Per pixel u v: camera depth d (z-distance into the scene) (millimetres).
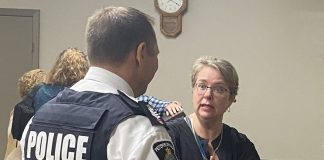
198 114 1698
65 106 1026
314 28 3596
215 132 1727
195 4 3658
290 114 3643
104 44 1016
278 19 3629
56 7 3656
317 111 3621
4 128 3658
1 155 3660
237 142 1770
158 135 955
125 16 1020
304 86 3625
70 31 3670
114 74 1025
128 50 1015
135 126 944
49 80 2143
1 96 3662
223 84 1703
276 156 3662
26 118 2115
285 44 3631
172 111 2021
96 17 1038
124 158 907
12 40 3650
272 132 3658
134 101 993
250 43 3654
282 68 3637
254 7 3637
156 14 3664
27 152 1067
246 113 3672
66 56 2127
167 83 3701
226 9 3654
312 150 3633
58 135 995
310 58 3611
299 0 3602
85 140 948
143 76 1052
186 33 3670
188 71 3680
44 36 3670
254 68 3654
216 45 3670
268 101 3656
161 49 3680
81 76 2104
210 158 1653
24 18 3650
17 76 3662
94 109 978
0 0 3623
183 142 1650
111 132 937
